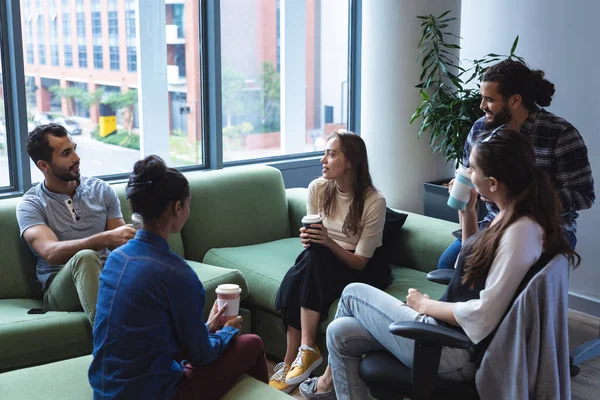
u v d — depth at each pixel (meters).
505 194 2.12
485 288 2.09
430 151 4.19
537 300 1.97
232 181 3.85
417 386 2.12
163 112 4.20
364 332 2.43
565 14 3.79
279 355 3.32
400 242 3.53
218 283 3.15
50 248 2.96
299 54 4.68
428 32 4.03
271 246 3.76
